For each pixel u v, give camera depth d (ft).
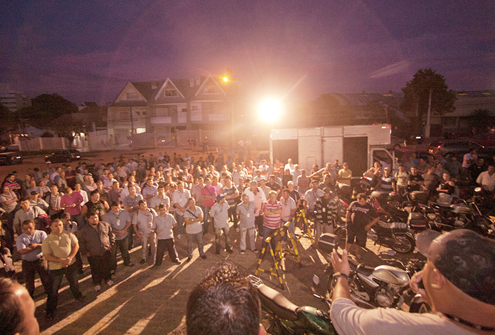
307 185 36.42
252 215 25.63
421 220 23.04
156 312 17.47
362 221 22.07
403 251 23.56
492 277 2.61
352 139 42.34
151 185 31.55
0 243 18.84
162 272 22.59
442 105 127.13
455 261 2.76
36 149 142.10
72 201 27.55
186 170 41.16
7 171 86.28
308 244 27.30
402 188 33.81
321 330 6.94
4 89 318.45
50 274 17.21
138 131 165.78
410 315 3.01
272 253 20.48
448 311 2.83
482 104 143.74
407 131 134.21
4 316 3.23
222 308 2.67
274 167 44.47
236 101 151.64
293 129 43.86
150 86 168.25
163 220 23.12
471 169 41.22
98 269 20.17
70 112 164.66
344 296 4.05
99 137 152.56
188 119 153.48
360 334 3.19
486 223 23.98
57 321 16.90
